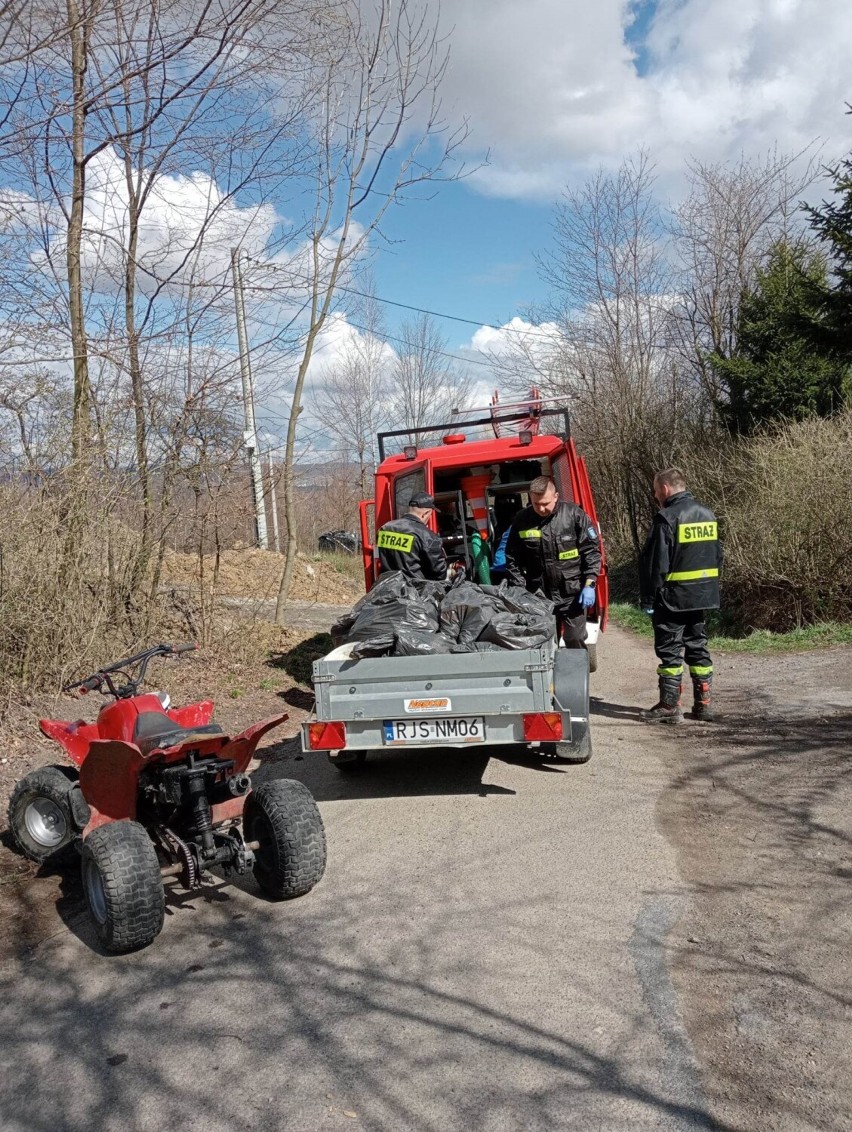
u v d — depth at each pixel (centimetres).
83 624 848
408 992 366
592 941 396
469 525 940
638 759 662
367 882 479
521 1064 314
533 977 370
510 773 652
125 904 401
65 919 464
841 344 1459
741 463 1484
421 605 625
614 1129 278
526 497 977
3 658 782
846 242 1380
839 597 1152
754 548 1216
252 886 488
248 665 1019
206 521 1027
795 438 1337
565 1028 333
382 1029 342
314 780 673
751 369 1914
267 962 402
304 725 574
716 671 977
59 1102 312
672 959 376
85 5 799
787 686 851
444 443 1002
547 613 646
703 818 531
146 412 912
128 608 922
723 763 630
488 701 557
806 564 1153
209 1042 343
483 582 894
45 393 796
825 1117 277
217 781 450
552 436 922
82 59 832
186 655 987
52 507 817
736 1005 339
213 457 951
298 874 450
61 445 832
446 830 546
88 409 866
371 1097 303
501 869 481
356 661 566
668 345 2622
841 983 348
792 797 549
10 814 538
